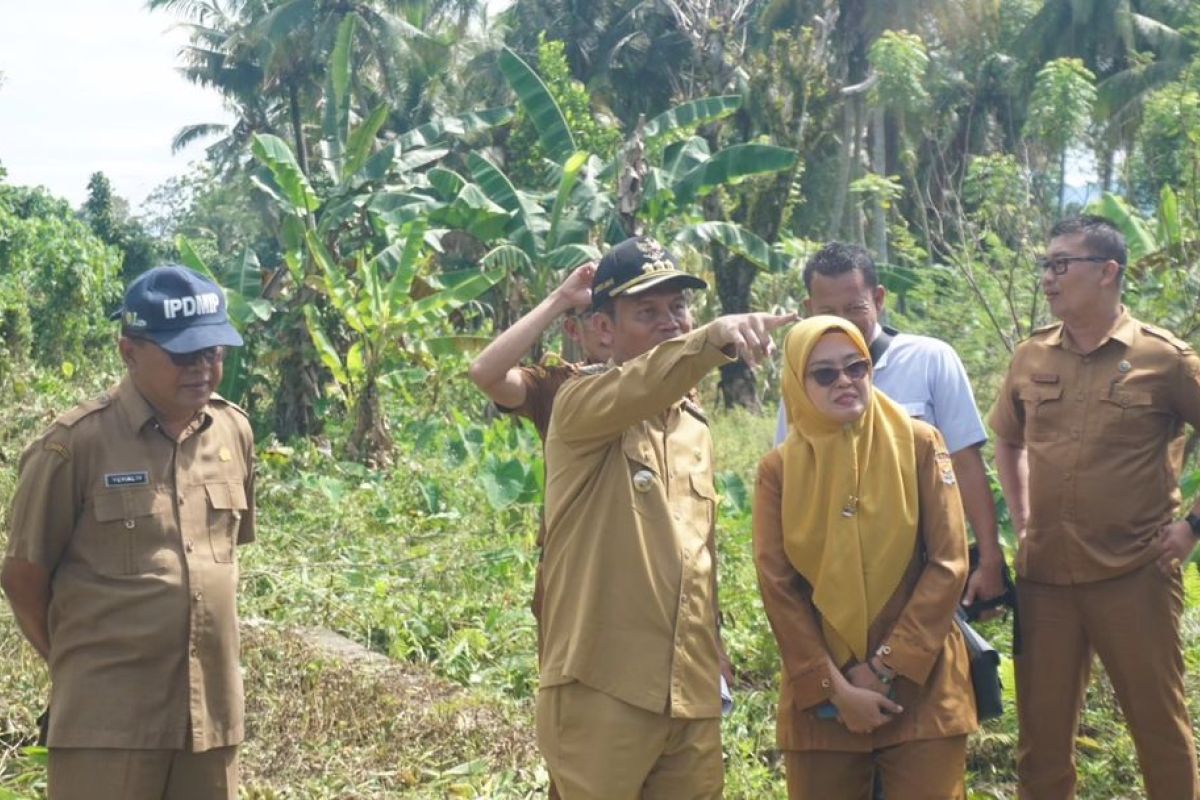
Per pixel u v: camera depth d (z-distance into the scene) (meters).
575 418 3.24
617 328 3.39
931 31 29.69
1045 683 4.37
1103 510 4.26
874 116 29.83
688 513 3.36
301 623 6.55
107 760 3.17
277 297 13.49
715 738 3.33
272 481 10.23
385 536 8.78
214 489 3.35
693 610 3.29
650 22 33.09
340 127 14.36
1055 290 4.34
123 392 3.30
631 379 3.13
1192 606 6.11
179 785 3.29
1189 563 6.34
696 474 3.42
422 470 11.17
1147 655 4.26
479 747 5.04
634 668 3.22
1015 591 4.44
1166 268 9.96
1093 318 4.34
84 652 3.21
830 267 4.10
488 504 9.49
